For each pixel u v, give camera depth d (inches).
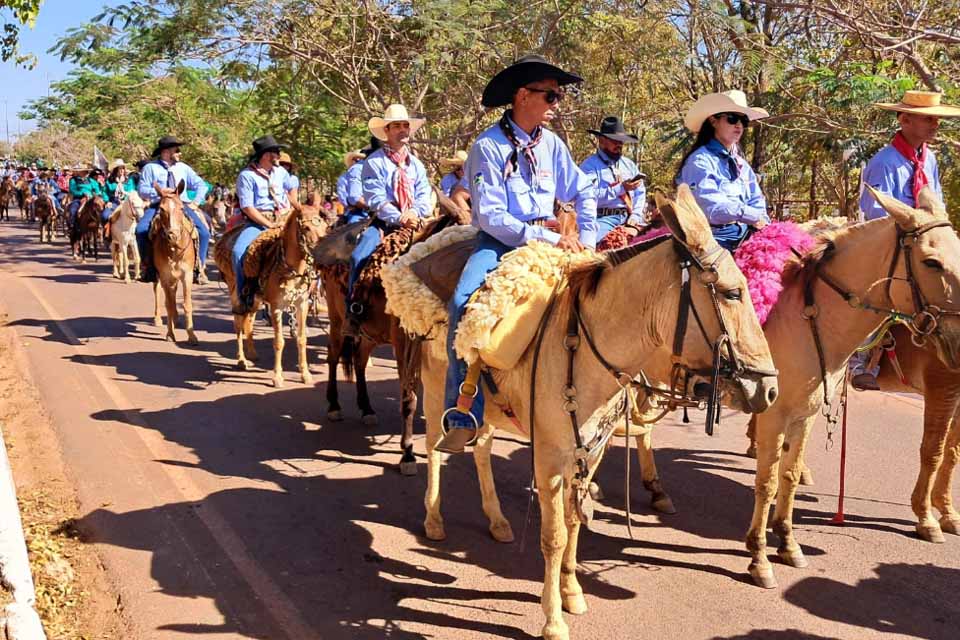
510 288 161.8
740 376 135.6
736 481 264.4
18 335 454.9
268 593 186.7
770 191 662.5
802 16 561.0
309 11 677.3
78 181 911.7
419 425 316.8
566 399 155.6
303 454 280.7
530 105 176.7
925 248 176.6
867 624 178.2
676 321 139.5
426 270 201.0
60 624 171.5
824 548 215.2
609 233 283.3
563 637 164.9
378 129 315.3
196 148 920.9
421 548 212.7
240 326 398.3
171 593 185.6
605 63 705.6
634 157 705.0
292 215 356.8
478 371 170.9
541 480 162.2
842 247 192.2
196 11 636.1
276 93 759.1
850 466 272.5
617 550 214.4
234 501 237.8
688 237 134.3
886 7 473.1
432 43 617.0
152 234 456.8
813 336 191.6
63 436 286.4
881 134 459.2
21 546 158.9
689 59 633.0
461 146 727.7
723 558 210.1
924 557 209.9
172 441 288.5
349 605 183.2
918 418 319.0
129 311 553.6
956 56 505.0
